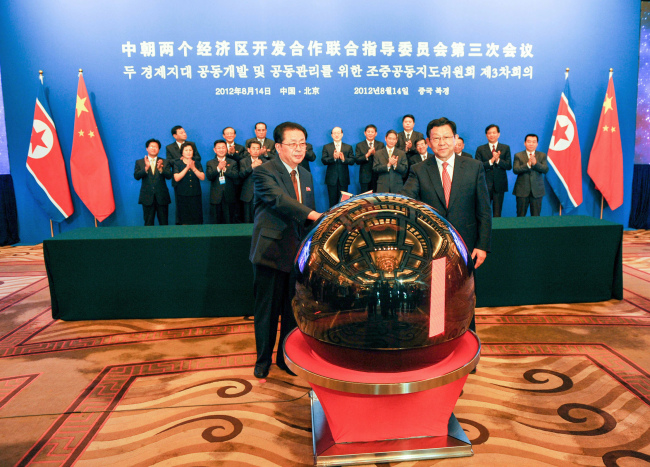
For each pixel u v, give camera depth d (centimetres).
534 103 655
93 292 310
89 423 189
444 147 210
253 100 634
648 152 702
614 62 650
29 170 600
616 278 338
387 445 158
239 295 314
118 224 643
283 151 210
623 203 680
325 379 126
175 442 175
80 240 304
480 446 169
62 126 614
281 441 175
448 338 124
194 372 236
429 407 156
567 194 643
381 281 115
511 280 326
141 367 242
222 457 166
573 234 327
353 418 154
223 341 277
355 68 636
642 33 673
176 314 315
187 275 311
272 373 235
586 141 664
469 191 217
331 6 621
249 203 609
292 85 634
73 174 604
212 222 639
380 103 646
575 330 285
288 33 623
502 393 209
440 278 119
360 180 650
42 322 313
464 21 633
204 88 626
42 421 191
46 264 305
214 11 612
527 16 635
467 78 645
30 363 249
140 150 630
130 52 611
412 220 125
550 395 207
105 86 613
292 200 199
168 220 652
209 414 195
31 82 603
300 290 129
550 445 170
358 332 117
